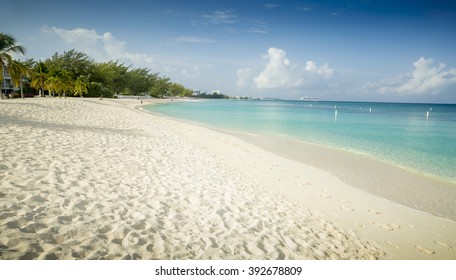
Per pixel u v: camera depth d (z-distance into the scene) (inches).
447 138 754.8
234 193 243.1
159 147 393.7
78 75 2608.3
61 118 579.2
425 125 1232.8
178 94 6048.2
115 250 132.1
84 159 269.3
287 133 788.0
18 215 142.3
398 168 410.9
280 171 358.0
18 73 1320.1
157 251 138.5
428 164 442.0
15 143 287.9
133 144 386.9
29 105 773.9
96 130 468.8
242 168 351.3
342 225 212.8
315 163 421.7
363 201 270.1
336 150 539.5
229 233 169.9
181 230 163.3
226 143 538.9
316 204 251.9
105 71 2891.2
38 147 286.2
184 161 331.0
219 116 1443.2
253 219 195.3
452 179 358.9
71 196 177.5
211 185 254.1
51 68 1939.0
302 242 175.5
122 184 217.6
